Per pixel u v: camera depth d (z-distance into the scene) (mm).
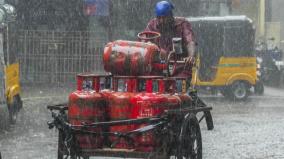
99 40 34156
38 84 33094
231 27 29016
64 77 33469
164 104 9438
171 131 9531
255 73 28828
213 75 28859
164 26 11344
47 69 33312
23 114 21219
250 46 28859
